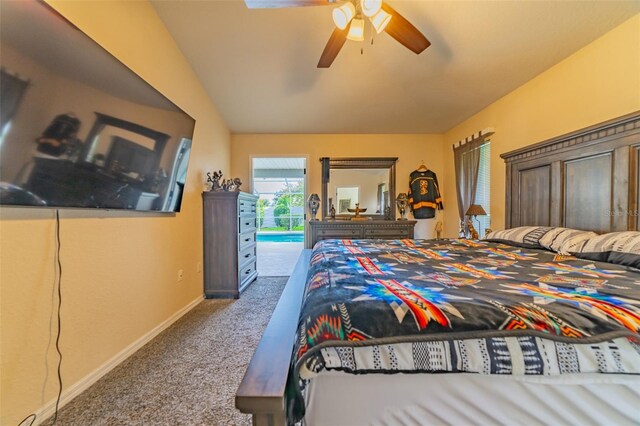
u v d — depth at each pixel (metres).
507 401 0.76
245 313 2.67
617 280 1.13
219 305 2.91
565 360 0.73
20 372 1.22
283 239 8.64
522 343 0.74
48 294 1.34
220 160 3.85
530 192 2.48
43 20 1.16
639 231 1.59
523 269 1.38
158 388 1.53
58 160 1.26
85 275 1.55
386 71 3.00
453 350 0.74
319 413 0.77
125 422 1.29
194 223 2.94
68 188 1.33
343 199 4.44
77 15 1.49
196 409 1.37
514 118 2.97
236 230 3.16
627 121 1.66
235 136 4.39
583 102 2.21
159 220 2.28
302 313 0.91
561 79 2.41
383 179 4.46
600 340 0.73
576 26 2.08
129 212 1.91
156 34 2.27
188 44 2.61
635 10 1.84
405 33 1.89
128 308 1.90
